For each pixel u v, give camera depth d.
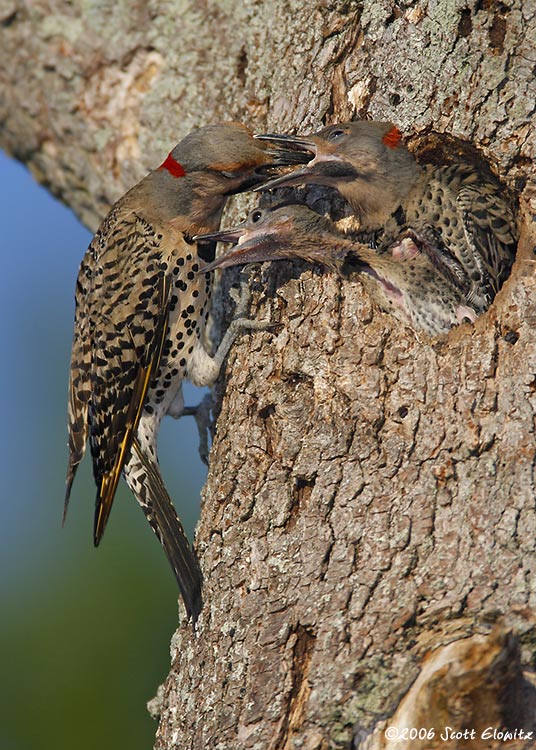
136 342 10.88
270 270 9.79
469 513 8.34
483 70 9.24
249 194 10.82
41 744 11.43
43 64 12.45
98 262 11.22
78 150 12.63
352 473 8.76
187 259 10.98
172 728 9.20
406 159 9.89
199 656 9.14
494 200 9.80
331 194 10.53
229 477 9.35
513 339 8.74
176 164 10.83
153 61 11.77
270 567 8.84
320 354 9.16
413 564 8.36
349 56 9.98
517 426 8.45
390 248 10.43
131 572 12.41
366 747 8.03
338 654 8.34
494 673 7.77
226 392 9.81
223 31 11.18
